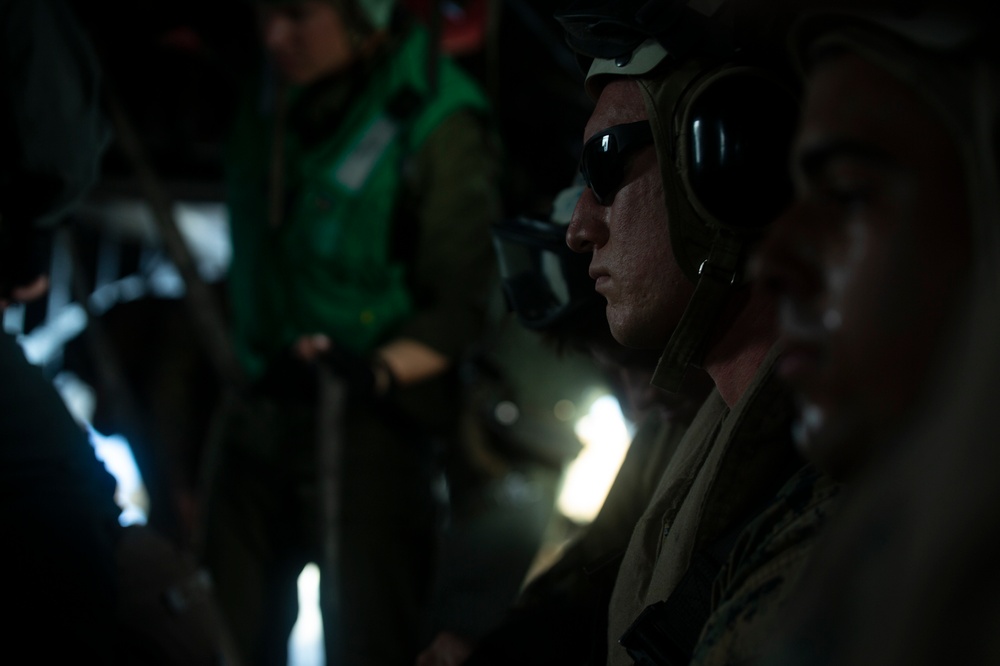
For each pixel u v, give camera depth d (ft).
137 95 9.47
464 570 7.06
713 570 1.83
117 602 3.06
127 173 9.72
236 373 6.04
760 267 1.17
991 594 0.73
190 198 9.95
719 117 1.92
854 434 1.12
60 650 2.71
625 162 2.07
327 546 5.44
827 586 0.95
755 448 1.86
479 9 7.78
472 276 5.73
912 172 1.03
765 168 1.92
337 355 5.44
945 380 0.85
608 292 2.14
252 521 5.78
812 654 0.95
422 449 5.76
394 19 6.03
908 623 0.77
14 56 3.24
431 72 5.90
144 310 7.49
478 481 7.31
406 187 5.78
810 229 1.12
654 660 1.86
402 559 5.57
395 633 5.51
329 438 5.50
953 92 1.00
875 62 1.08
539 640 3.06
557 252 2.95
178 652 3.48
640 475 3.17
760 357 2.02
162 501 7.08
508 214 6.69
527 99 8.95
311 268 5.84
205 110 9.89
